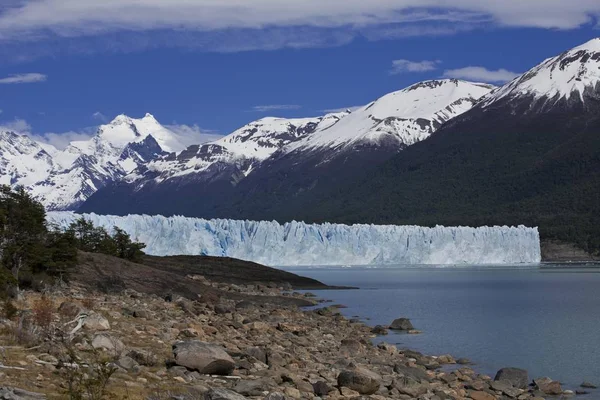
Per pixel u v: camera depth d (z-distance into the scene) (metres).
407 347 57.12
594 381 44.69
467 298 107.12
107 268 78.56
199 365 31.30
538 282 145.12
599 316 81.56
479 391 37.50
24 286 59.72
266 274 127.69
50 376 26.66
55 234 69.38
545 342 60.47
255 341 44.25
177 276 85.19
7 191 62.38
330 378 35.19
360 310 88.38
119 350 32.22
